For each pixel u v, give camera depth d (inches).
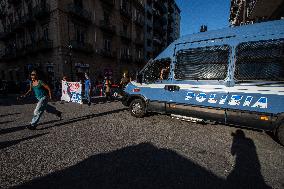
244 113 199.8
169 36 2267.5
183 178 126.0
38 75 231.1
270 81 186.1
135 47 1390.3
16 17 1062.4
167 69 267.7
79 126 247.9
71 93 489.4
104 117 303.9
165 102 264.1
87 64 932.0
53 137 203.2
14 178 123.7
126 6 1258.0
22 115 319.6
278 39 184.1
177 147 178.7
